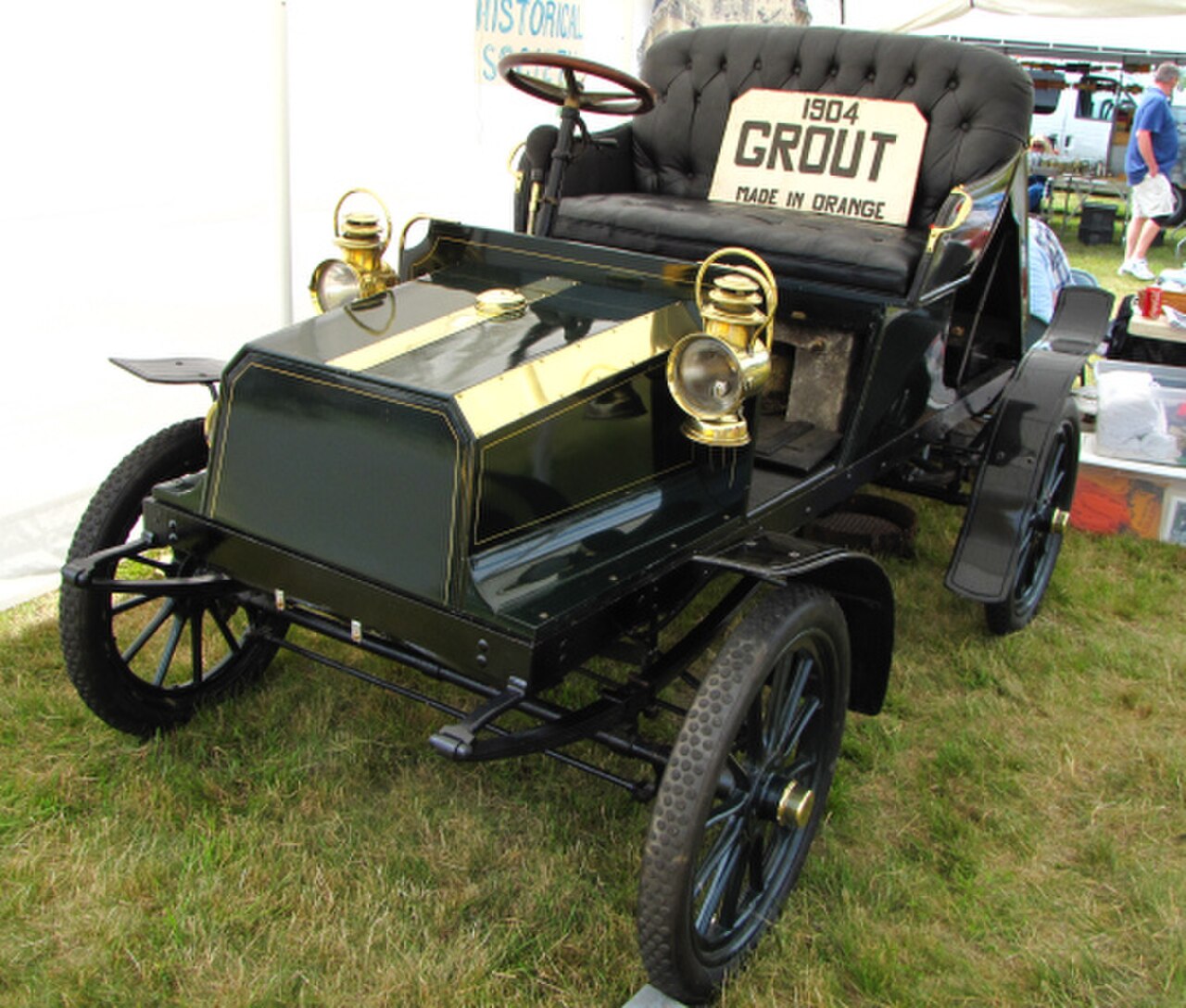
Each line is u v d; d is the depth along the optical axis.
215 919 2.03
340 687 2.79
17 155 2.87
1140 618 3.46
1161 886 2.27
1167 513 3.97
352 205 4.08
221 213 3.50
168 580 2.22
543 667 1.73
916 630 3.29
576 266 2.32
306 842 2.26
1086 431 4.23
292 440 1.95
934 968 2.05
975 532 2.99
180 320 3.44
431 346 2.00
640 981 1.98
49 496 3.17
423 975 1.93
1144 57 11.65
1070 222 11.71
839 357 2.66
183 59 3.26
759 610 1.95
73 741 2.53
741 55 3.46
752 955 2.04
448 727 1.64
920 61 3.18
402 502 1.82
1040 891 2.27
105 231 3.14
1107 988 2.03
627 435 2.05
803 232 2.76
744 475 2.22
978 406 3.46
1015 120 3.06
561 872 2.22
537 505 1.88
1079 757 2.72
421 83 4.27
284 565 1.96
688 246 2.91
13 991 1.88
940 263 2.61
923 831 2.44
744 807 1.99
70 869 2.15
